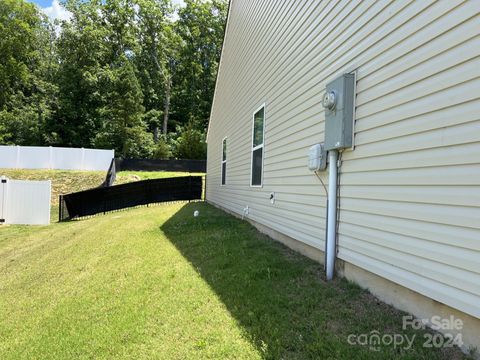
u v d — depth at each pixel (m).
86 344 2.87
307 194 4.30
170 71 38.59
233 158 9.10
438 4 2.23
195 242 5.94
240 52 8.51
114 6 34.88
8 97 33.16
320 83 3.99
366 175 2.98
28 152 22.30
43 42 38.38
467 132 2.01
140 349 2.67
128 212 12.57
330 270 3.47
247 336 2.63
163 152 28.39
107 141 28.88
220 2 38.34
